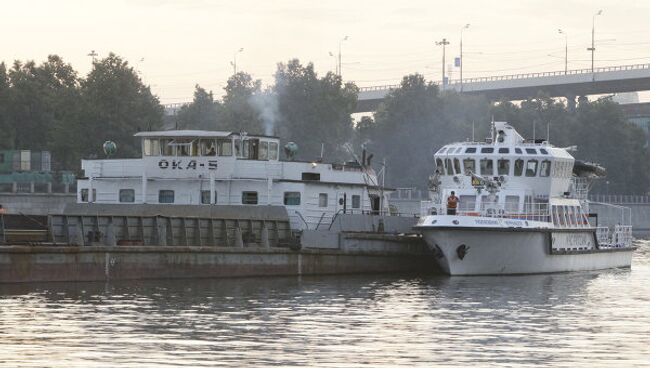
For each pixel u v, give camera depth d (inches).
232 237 7062.0
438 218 7244.1
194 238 6875.0
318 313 5137.8
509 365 3826.3
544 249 7647.6
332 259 7229.3
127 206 7234.3
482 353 4052.7
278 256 6978.4
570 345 4256.9
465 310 5374.0
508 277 7332.7
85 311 5024.6
